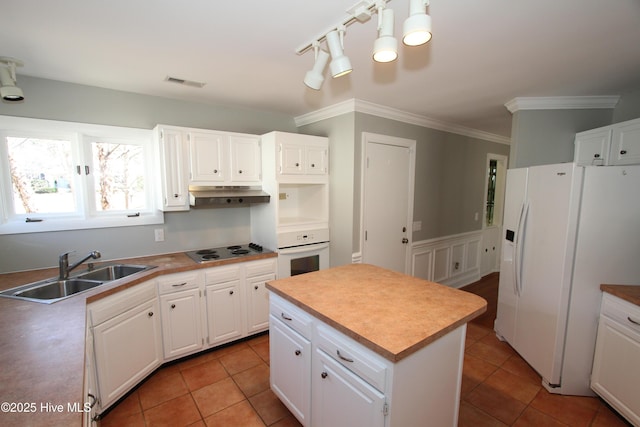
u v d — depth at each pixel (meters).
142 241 2.76
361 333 1.26
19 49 1.80
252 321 2.83
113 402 1.95
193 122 2.96
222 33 1.63
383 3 1.30
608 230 1.97
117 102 2.57
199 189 2.87
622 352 1.84
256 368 2.46
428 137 3.74
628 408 1.80
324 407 1.52
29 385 0.94
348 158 3.01
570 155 2.78
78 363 1.08
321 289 1.80
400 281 1.95
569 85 2.41
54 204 2.42
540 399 2.11
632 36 1.63
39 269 2.33
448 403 1.50
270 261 2.89
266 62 2.02
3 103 2.14
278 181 2.88
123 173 2.70
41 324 1.41
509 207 2.74
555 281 2.12
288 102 2.98
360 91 2.60
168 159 2.56
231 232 3.27
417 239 3.77
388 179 3.34
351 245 3.05
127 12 1.42
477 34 1.62
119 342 1.97
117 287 1.93
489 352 2.72
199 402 2.07
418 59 1.95
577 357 2.10
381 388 1.20
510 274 2.72
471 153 4.41
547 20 1.48
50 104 2.31
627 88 2.47
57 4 1.34
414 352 1.22
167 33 1.63
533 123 2.81
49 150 2.38
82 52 1.85
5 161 2.23
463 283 4.56
